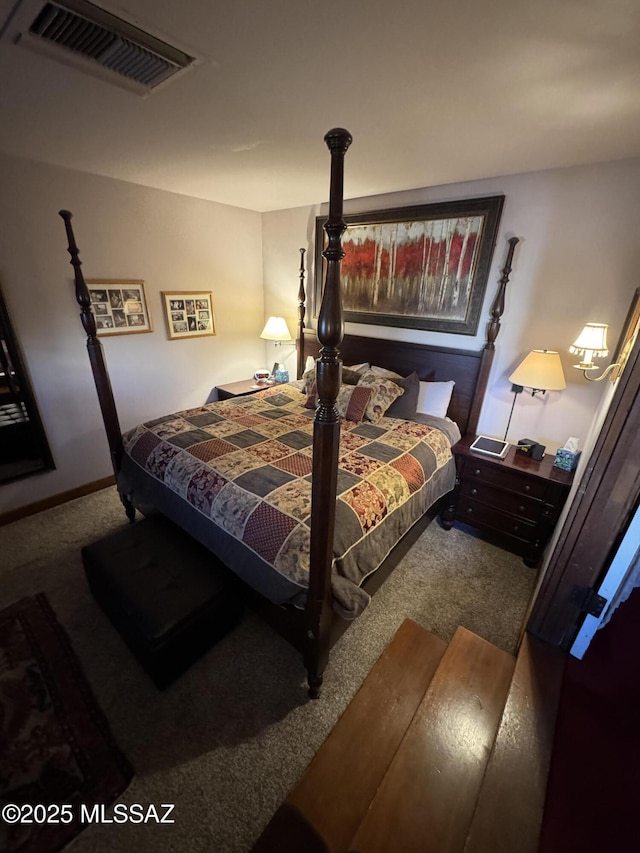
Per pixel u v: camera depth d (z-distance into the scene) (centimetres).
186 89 137
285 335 376
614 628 167
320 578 135
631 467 119
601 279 216
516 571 234
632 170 196
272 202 340
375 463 209
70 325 273
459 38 104
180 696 158
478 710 132
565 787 109
